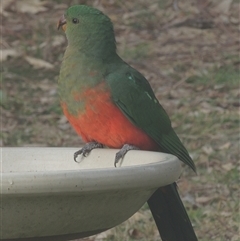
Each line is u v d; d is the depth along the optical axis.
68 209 5.32
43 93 17.39
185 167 13.45
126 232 10.77
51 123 15.82
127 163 6.45
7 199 5.04
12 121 15.84
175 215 7.24
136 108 7.59
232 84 17.89
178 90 17.66
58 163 6.67
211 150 14.12
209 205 11.85
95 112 7.48
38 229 5.36
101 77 7.49
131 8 22.84
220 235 10.66
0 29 20.25
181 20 21.92
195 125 15.48
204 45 20.34
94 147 7.75
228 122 15.73
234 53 19.83
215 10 22.27
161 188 7.13
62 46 19.72
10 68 18.47
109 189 5.23
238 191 12.33
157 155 6.08
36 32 20.31
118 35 21.11
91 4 22.94
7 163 6.64
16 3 21.45
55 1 22.56
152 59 19.52
